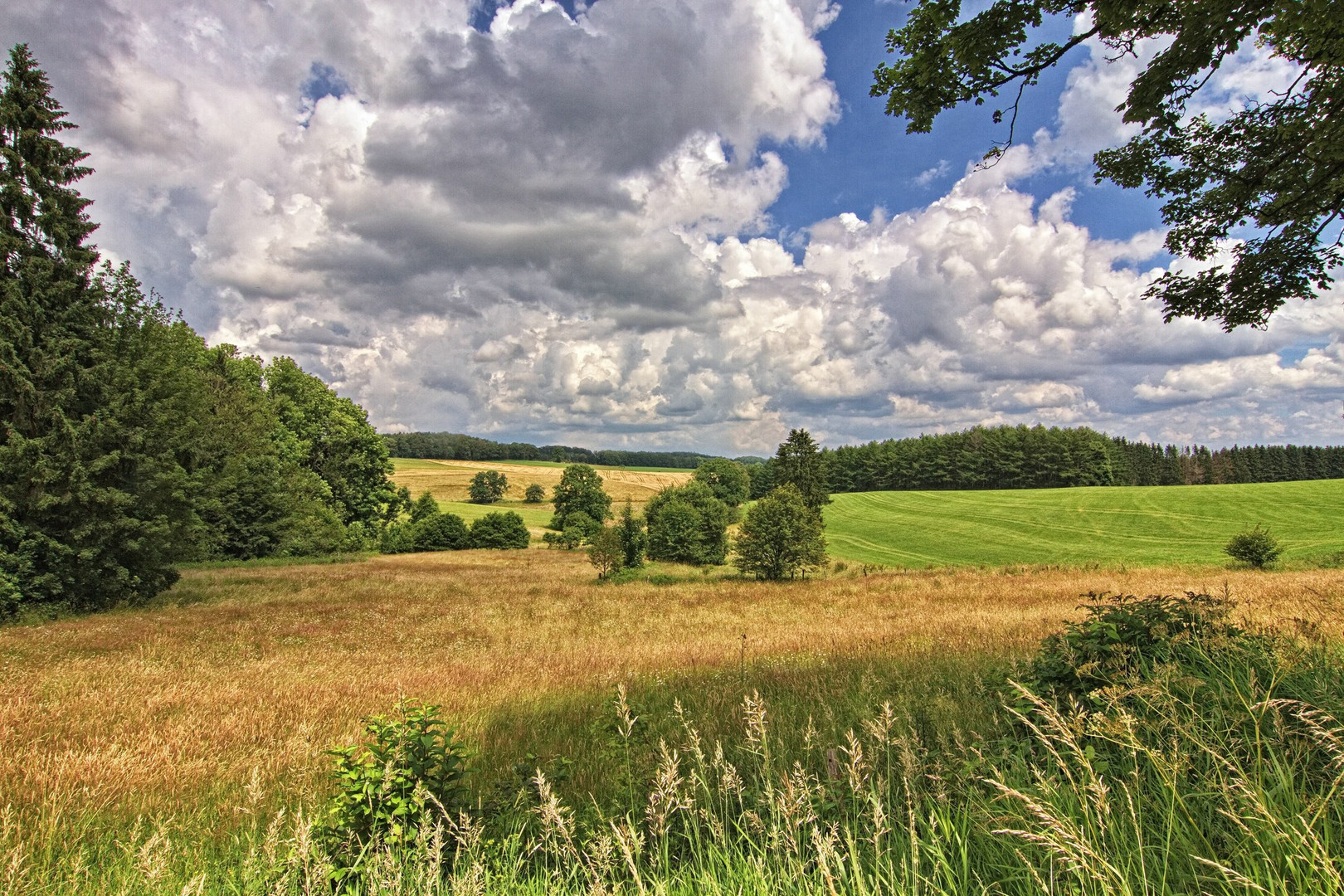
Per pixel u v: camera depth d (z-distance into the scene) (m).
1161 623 4.84
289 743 7.10
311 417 50.19
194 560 36.75
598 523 70.75
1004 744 3.69
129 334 21.62
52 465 18.80
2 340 18.48
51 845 4.57
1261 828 1.99
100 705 9.12
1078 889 2.01
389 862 2.96
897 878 2.40
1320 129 5.51
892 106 6.57
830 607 23.03
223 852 4.50
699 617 21.39
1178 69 5.50
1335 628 6.08
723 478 105.06
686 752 4.92
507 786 4.54
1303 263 6.74
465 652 15.12
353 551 49.75
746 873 2.51
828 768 3.60
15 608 18.47
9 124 20.17
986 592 24.59
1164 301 7.66
